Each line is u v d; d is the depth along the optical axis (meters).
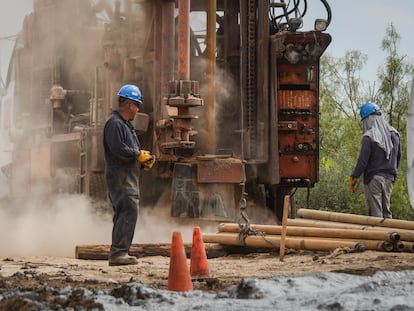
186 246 13.64
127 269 11.56
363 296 6.50
